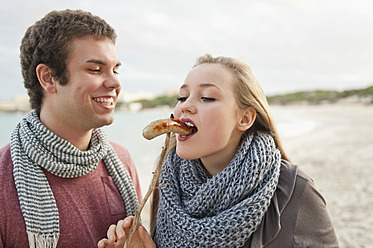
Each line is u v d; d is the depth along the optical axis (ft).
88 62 5.57
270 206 5.55
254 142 5.82
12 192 5.53
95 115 5.83
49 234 5.56
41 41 5.54
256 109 5.92
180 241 5.74
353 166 32.53
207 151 5.47
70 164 5.92
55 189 5.94
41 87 5.94
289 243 5.38
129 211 6.81
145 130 4.97
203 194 5.66
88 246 6.05
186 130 5.27
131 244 5.93
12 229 5.40
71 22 5.50
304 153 43.11
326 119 139.44
